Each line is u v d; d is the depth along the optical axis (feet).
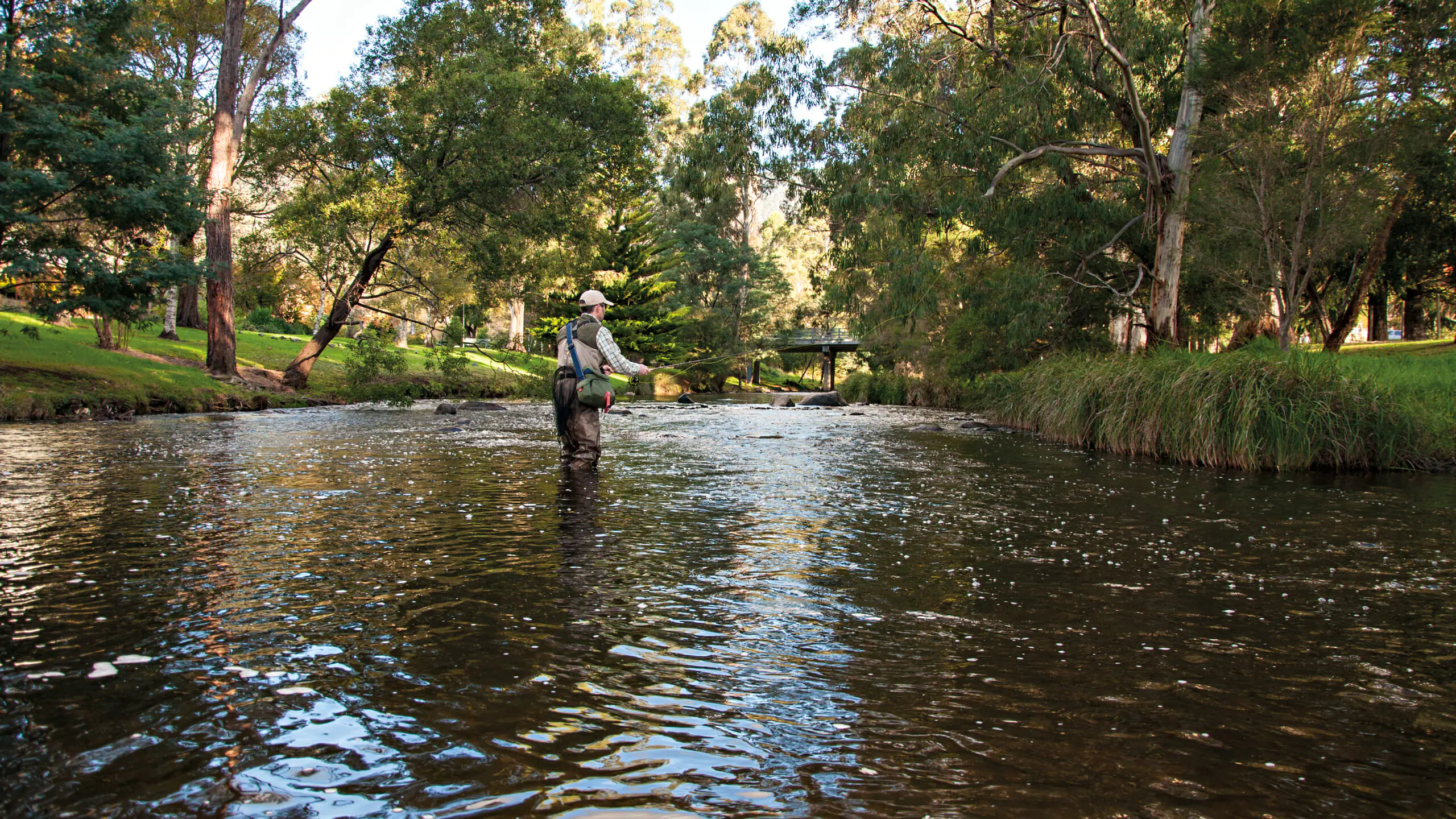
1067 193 63.05
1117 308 65.16
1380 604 11.99
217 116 70.28
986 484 25.98
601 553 14.28
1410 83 45.52
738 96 67.97
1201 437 34.24
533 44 83.10
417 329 170.19
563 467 26.84
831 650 9.50
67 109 51.47
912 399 107.55
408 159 71.41
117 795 5.81
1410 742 7.26
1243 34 46.52
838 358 227.81
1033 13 61.57
